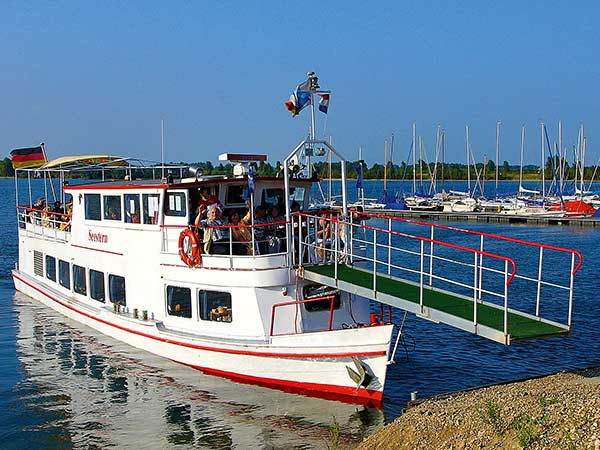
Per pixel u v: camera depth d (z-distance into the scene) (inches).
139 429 663.1
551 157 4111.7
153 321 835.4
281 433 645.9
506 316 571.8
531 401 559.8
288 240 748.6
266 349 722.8
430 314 637.9
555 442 450.0
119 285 900.6
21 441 641.0
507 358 920.9
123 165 1160.2
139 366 830.5
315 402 706.8
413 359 911.0
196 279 773.9
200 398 729.6
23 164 1294.3
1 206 3973.9
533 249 2262.6
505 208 3784.5
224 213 818.8
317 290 765.9
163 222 813.2
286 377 721.6
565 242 2454.5
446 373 850.8
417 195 4448.8
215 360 764.6
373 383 670.5
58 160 1154.0
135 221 856.9
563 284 1534.2
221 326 763.4
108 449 622.5
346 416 675.4
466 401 609.6
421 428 546.0
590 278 1626.5
